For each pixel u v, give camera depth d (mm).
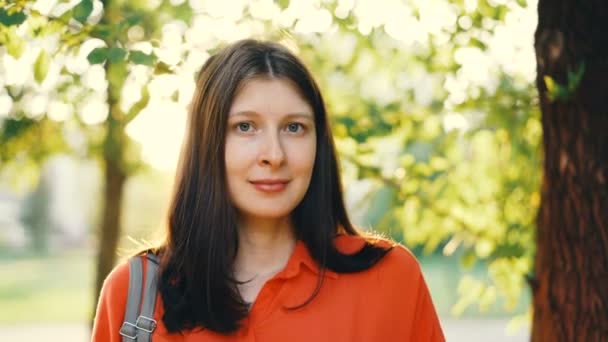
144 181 6473
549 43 2691
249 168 2086
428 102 4043
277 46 2160
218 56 2166
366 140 3570
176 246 2186
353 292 2221
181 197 2201
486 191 4102
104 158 5133
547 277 2764
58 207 31828
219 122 2109
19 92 3896
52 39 2834
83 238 32281
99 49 2619
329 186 2266
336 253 2238
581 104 2650
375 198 4062
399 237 4180
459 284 4164
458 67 3807
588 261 2668
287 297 2164
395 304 2256
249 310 2148
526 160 3998
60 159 5691
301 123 2113
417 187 4055
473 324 13633
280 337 2131
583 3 2635
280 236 2256
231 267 2174
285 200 2105
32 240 31203
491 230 4031
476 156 4168
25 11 2682
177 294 2143
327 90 4020
